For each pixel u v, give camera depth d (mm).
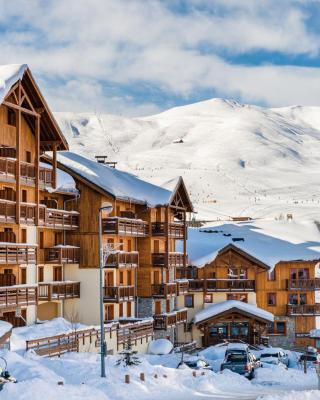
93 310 67125
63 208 68062
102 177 70812
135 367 47844
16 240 57531
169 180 77375
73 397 34906
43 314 65625
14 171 55562
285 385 53188
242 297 87375
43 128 61719
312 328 88750
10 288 54719
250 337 84062
